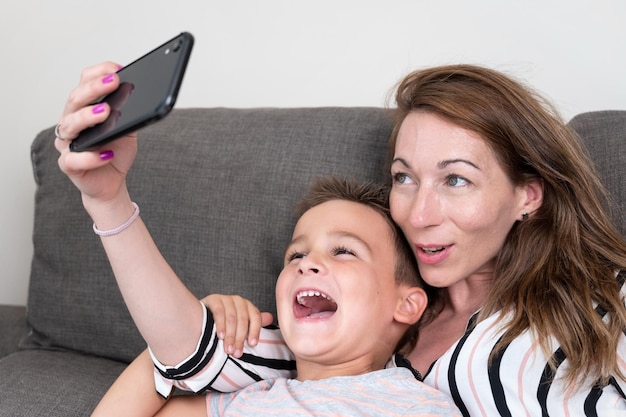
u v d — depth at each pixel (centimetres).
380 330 119
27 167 218
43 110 217
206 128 158
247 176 149
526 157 118
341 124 147
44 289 165
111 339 156
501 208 117
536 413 107
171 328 111
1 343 174
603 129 133
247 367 119
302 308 120
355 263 118
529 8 170
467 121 115
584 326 112
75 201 163
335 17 188
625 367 107
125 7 208
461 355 113
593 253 120
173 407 120
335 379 112
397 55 182
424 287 128
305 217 125
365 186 130
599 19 165
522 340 110
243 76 198
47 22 214
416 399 107
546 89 170
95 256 159
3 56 217
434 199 116
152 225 154
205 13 200
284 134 150
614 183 129
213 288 148
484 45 174
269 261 145
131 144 99
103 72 93
